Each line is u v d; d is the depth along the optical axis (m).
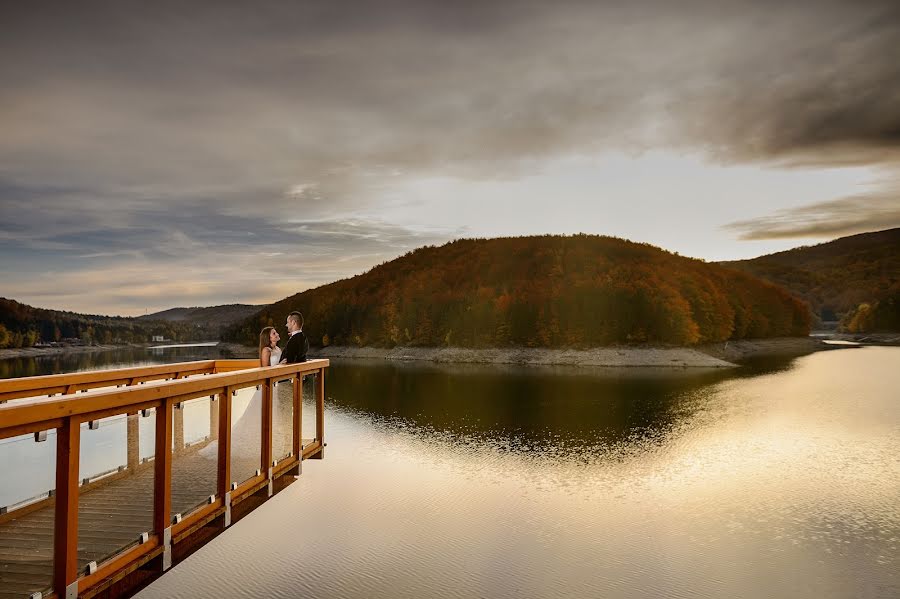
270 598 10.16
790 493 18.73
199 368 9.77
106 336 173.62
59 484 4.20
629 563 12.66
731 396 45.38
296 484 18.56
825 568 12.68
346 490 17.89
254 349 147.88
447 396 46.47
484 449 25.34
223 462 6.47
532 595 10.80
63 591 4.16
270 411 7.86
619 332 95.94
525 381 59.69
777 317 146.25
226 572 11.30
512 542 13.62
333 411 37.97
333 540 13.22
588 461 23.20
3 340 131.12
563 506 16.92
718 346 109.31
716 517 16.17
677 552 13.38
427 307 123.25
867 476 21.08
